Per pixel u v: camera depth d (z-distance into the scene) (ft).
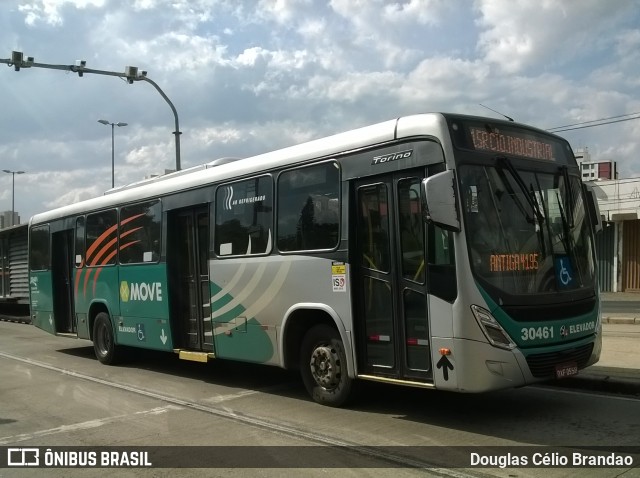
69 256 42.78
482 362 18.54
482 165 19.99
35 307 46.42
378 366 21.44
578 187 23.52
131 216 35.06
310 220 23.99
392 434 19.79
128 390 28.78
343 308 22.38
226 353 28.07
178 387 29.19
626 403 23.49
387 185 21.20
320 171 23.72
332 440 19.31
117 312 36.06
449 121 19.75
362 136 22.18
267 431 20.62
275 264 25.36
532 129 22.30
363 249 22.00
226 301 27.96
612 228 89.97
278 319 25.16
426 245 19.72
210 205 29.27
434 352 19.33
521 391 25.82
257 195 26.68
